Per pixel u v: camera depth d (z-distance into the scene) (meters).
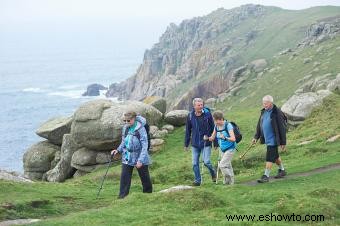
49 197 24.16
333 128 37.34
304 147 34.41
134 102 47.47
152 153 43.00
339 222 15.85
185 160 37.28
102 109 43.09
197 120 24.81
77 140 42.72
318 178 23.34
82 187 29.72
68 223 16.84
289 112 44.31
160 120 48.81
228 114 55.78
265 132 23.75
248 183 24.78
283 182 23.33
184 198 18.59
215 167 33.69
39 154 47.38
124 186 22.52
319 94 45.97
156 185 30.16
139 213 17.64
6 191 24.77
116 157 42.69
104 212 18.12
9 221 18.30
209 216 16.83
